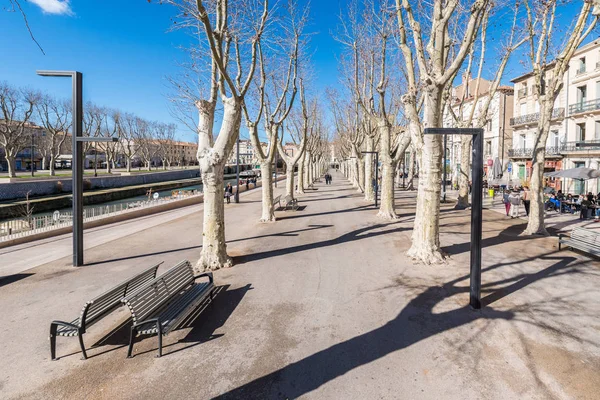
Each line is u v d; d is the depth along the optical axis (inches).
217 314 217.5
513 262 318.0
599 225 512.4
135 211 679.1
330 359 164.6
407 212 687.7
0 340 186.5
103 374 154.8
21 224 562.9
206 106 319.3
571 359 160.6
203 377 151.8
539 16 463.8
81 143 331.0
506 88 1392.7
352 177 1594.5
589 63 1029.2
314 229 508.7
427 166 325.4
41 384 147.7
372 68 647.1
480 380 146.6
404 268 307.6
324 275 291.7
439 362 160.6
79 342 178.5
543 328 191.3
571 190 1032.8
